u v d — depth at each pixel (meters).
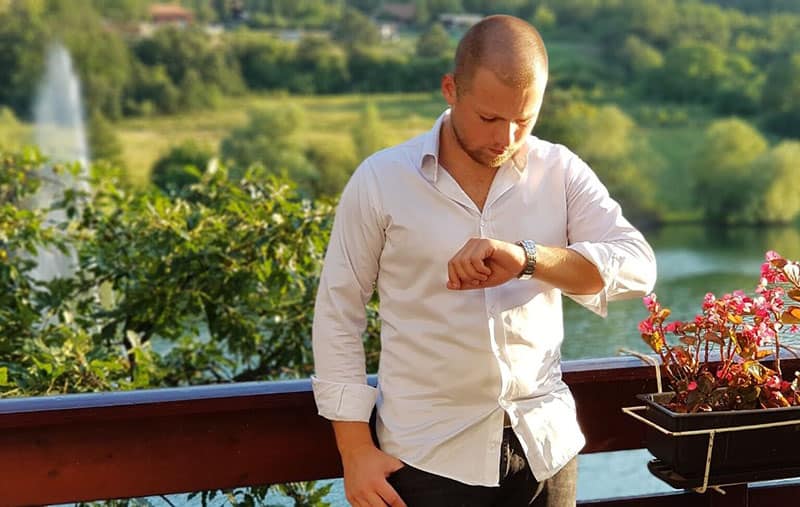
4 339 2.98
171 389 1.71
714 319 1.64
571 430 1.53
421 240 1.48
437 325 1.49
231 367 3.37
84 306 3.41
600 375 1.83
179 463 1.75
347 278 1.52
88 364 2.77
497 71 1.36
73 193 3.75
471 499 1.50
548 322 1.53
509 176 1.50
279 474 1.79
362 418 1.52
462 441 1.50
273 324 3.34
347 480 1.52
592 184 1.55
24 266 3.42
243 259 3.22
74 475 1.71
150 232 3.27
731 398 1.60
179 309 3.23
